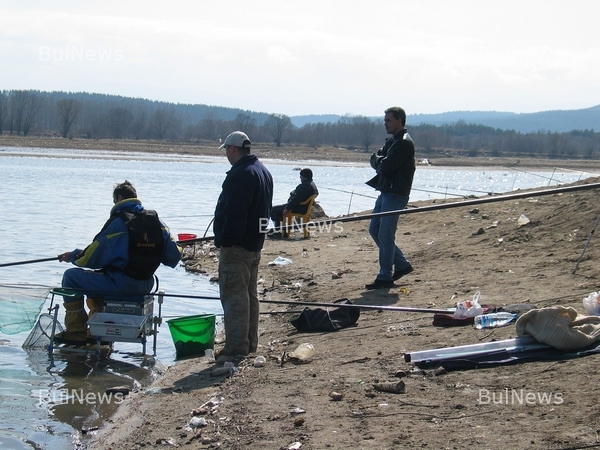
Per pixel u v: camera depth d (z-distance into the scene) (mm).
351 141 157000
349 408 5625
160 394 6859
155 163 71812
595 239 10828
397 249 10672
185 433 5676
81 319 8625
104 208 24188
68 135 128625
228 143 7535
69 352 8570
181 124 165750
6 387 7305
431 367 6316
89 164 60875
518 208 15570
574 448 4422
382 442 4879
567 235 11562
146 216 8406
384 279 10438
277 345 8180
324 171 74688
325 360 7156
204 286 12648
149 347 8992
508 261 10930
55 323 8547
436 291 9805
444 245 13227
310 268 13219
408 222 16906
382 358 6898
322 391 6137
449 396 5590
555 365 5910
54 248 15539
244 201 7391
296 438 5148
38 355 8492
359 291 10516
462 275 10547
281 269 13352
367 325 8539
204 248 16688
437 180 60938
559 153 142750
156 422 6047
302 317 8750
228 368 7266
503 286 9391
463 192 39406
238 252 7609
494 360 6195
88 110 156500
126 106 175250
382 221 10258
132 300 8367
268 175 7703
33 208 23344
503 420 4992
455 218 16281
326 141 156875
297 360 7246
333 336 8250
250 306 7938
